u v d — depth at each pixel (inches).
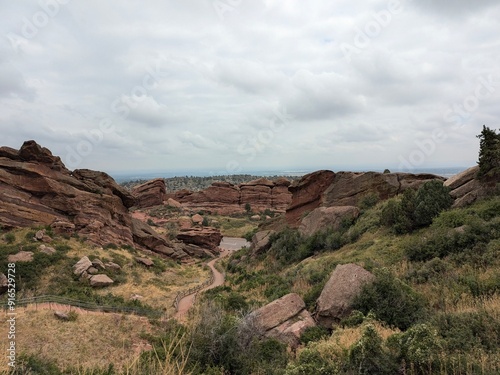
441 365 285.6
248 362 454.0
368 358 307.4
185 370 418.3
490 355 304.8
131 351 703.7
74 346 698.2
